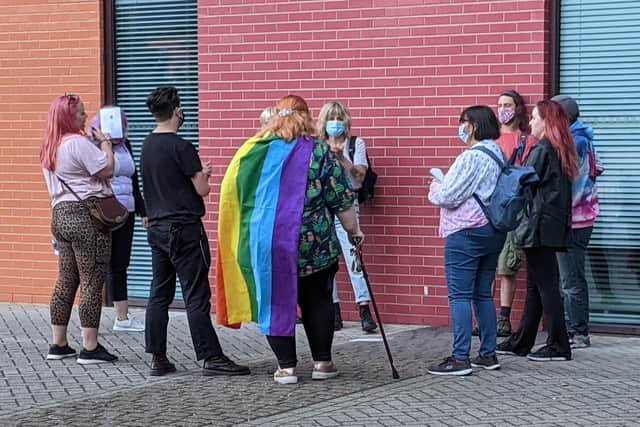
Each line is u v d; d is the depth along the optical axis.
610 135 10.24
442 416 7.18
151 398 7.84
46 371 8.86
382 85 10.81
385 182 10.82
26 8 12.31
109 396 7.94
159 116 8.56
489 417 7.14
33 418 7.32
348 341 10.02
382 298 10.88
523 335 9.14
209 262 8.58
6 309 12.02
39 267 12.32
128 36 12.13
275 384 8.23
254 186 8.15
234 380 8.39
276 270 8.07
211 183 11.62
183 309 11.88
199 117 11.67
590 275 10.38
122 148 10.38
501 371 8.60
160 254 8.57
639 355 9.23
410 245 10.75
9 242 12.45
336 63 11.01
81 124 9.28
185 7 11.89
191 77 11.91
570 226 8.88
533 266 8.95
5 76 12.41
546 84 10.27
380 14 10.79
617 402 7.54
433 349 9.57
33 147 12.30
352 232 8.34
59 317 9.29
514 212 8.29
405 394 7.83
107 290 12.13
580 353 9.33
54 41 12.23
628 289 10.23
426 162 10.66
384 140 10.83
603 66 10.22
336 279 11.08
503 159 8.46
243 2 11.39
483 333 8.66
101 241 9.11
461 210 8.36
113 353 9.58
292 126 8.17
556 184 8.73
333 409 7.40
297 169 8.07
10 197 12.41
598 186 10.30
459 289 8.45
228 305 8.30
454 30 10.48
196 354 8.60
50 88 12.26
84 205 9.05
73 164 9.03
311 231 8.08
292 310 8.12
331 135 10.18
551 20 10.27
